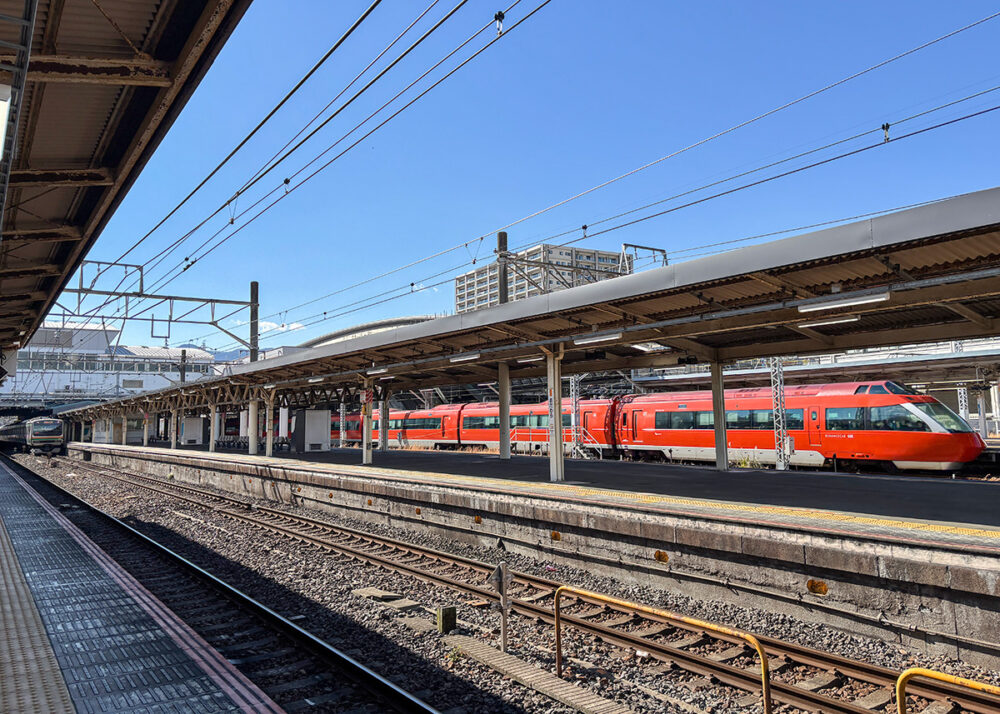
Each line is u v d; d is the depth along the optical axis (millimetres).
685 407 26609
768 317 12984
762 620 8688
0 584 9461
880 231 8500
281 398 35594
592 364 22172
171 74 6875
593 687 6574
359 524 17516
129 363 64562
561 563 12156
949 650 7348
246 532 16047
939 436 19516
